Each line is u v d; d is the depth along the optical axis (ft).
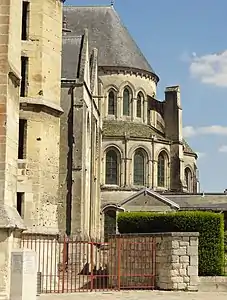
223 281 96.22
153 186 222.28
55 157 113.29
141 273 99.60
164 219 105.19
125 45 243.81
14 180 83.41
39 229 106.73
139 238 100.53
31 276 72.23
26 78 110.01
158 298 84.43
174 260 96.02
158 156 227.40
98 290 96.37
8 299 73.51
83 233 149.07
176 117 235.61
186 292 93.81
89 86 171.53
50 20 113.70
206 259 99.66
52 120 112.98
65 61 157.58
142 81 239.91
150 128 235.81
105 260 124.16
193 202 191.31
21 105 108.68
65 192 148.05
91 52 210.59
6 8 80.33
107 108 232.73
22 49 109.81
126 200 183.52
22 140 109.09
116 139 220.84
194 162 251.19
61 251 121.19
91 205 179.63
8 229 75.15
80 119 150.82
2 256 74.74
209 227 100.99
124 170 219.00
